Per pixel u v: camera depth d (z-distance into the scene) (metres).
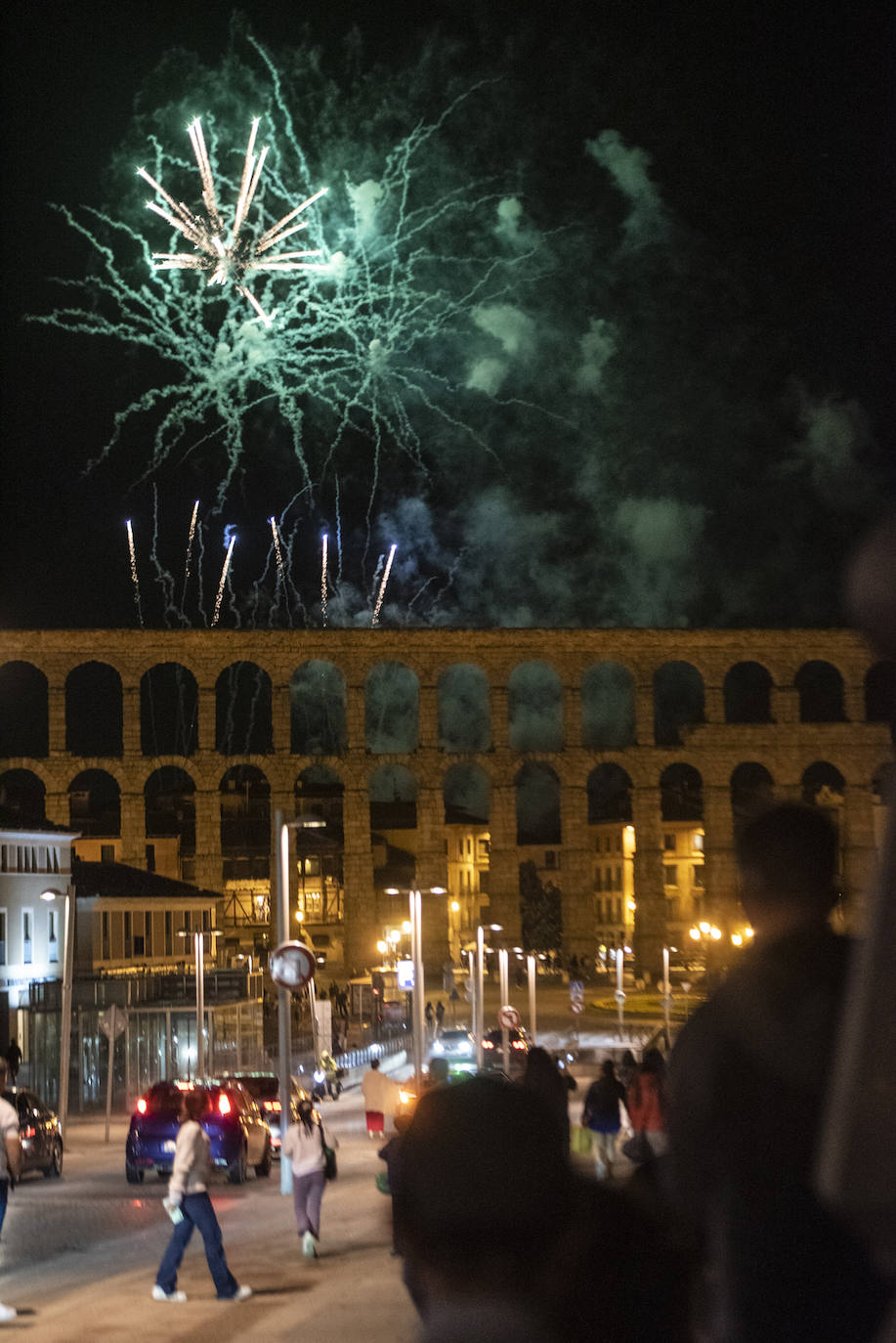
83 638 128.88
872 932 2.92
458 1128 3.66
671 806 194.88
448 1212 3.55
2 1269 26.73
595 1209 3.73
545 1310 3.55
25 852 83.06
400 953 136.88
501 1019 67.56
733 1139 5.11
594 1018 106.19
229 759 129.38
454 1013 110.06
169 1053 70.19
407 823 190.38
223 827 164.25
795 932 5.48
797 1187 5.00
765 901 5.57
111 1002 73.94
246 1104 43.25
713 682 138.88
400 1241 3.74
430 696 134.50
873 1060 2.84
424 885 132.12
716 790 137.38
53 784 127.44
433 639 134.88
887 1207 2.79
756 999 5.27
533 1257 3.56
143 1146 40.91
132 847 127.56
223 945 110.94
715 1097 5.16
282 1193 38.12
